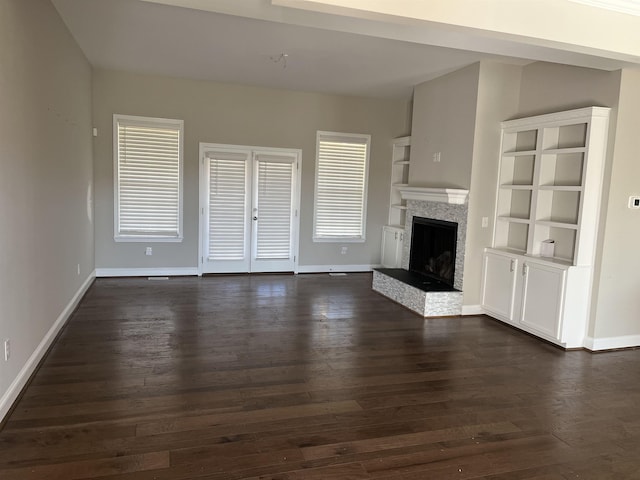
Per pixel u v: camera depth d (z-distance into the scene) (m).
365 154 7.76
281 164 7.32
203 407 2.98
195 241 7.04
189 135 6.81
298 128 7.34
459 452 2.59
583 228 4.27
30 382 3.23
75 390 3.14
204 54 5.35
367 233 7.96
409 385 3.46
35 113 3.38
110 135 6.47
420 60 5.18
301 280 7.10
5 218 2.71
